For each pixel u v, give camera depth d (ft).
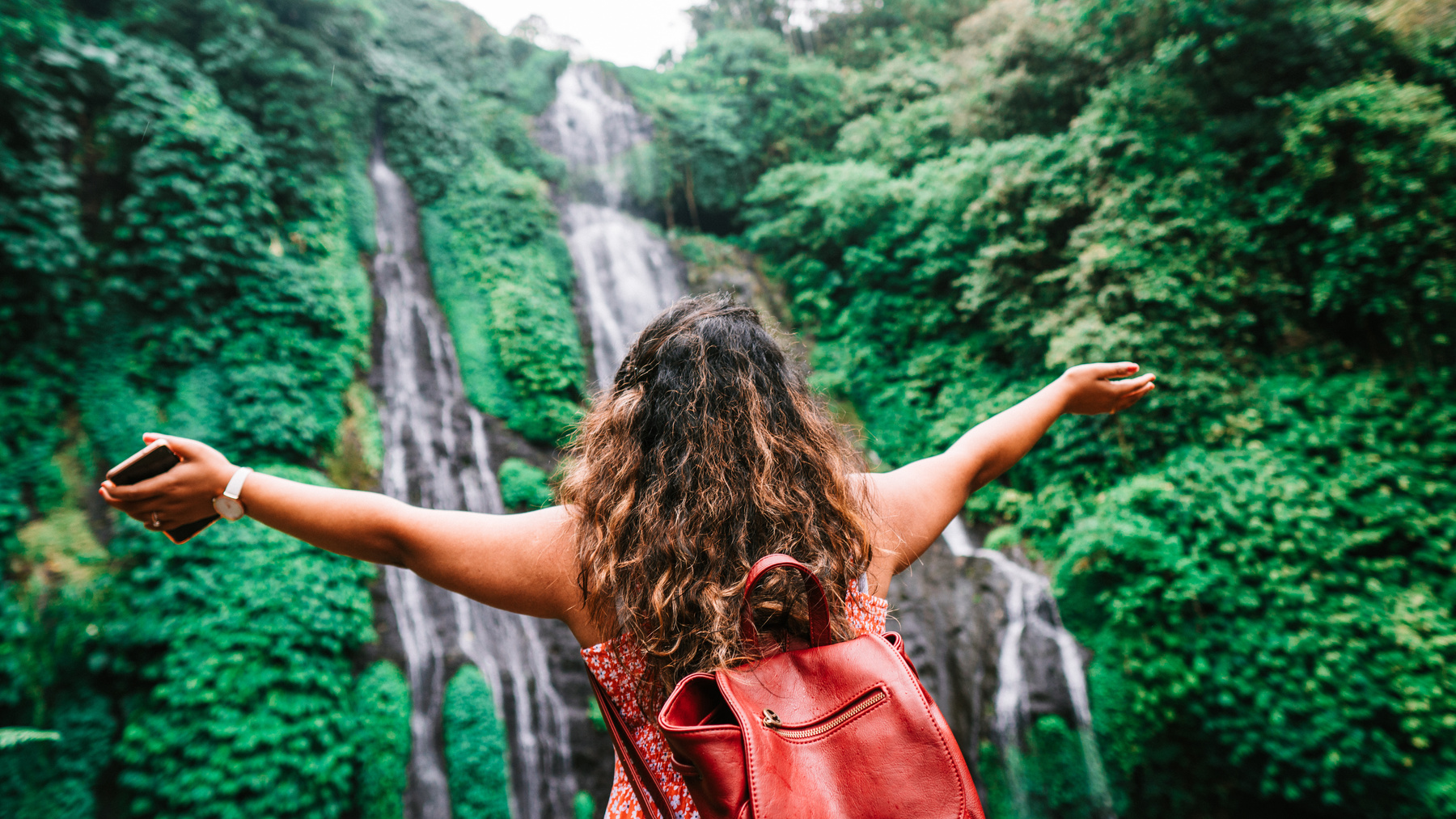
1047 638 23.66
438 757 20.98
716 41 50.37
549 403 31.86
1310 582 20.75
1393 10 26.86
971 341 33.12
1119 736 21.44
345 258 31.53
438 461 28.66
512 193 38.60
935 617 25.40
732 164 45.88
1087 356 27.14
